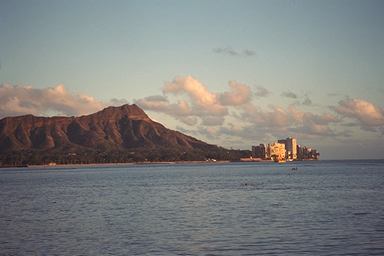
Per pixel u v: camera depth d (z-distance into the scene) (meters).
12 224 47.91
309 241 35.97
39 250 34.56
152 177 174.25
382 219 46.09
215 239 37.41
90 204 68.56
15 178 188.12
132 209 60.31
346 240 36.03
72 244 36.53
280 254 32.12
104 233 41.16
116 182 139.00
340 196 73.06
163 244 35.81
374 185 98.38
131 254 32.66
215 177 164.12
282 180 132.12
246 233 39.78
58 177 193.12
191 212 55.69
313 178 139.88
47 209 62.50
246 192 87.00
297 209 56.34
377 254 31.64
